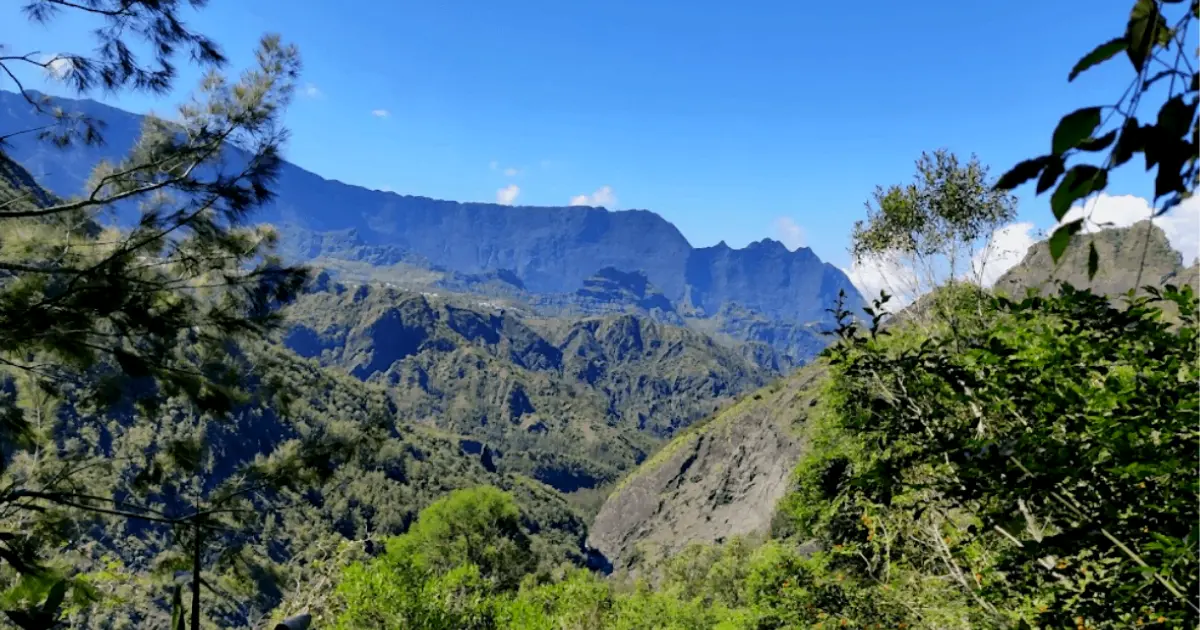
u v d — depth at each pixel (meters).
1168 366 2.91
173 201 6.35
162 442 6.41
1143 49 0.93
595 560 119.06
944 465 3.66
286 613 11.42
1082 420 2.96
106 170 6.02
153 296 6.11
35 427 5.96
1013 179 1.06
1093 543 2.87
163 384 6.16
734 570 43.91
